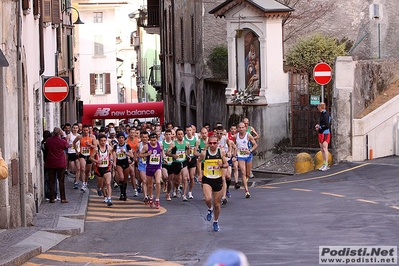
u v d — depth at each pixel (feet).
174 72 432.25
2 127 142.31
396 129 244.83
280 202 183.11
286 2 315.37
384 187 192.54
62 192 197.88
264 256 115.65
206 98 337.93
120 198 213.05
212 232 145.48
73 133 244.83
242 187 232.73
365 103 244.63
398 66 253.85
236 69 294.66
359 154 238.48
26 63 173.78
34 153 188.55
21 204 152.87
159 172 191.42
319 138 236.84
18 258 114.11
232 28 292.20
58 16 283.38
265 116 279.69
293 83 282.56
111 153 208.54
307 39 287.07
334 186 203.62
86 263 115.55
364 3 323.78
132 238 144.36
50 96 210.18
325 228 140.56
